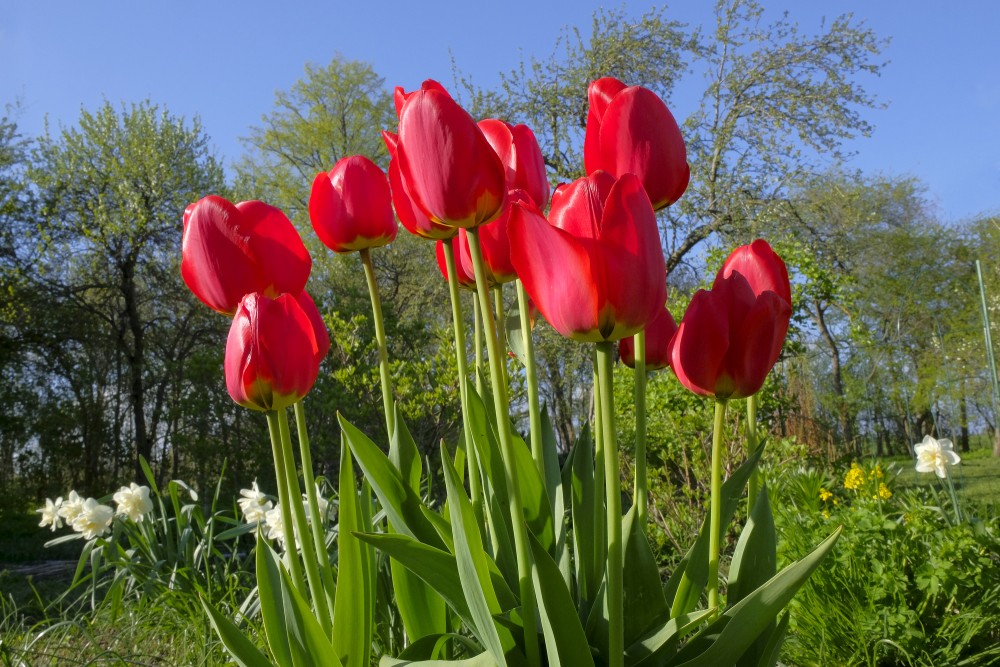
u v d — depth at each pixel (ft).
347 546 4.65
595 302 3.19
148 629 10.49
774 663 4.01
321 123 67.77
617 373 24.26
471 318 26.43
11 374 56.90
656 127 4.14
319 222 5.06
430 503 8.68
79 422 57.47
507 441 3.91
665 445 21.95
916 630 9.80
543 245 3.23
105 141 55.11
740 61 49.78
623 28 50.39
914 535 11.41
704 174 49.65
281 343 4.13
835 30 48.80
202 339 61.82
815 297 26.40
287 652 4.40
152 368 58.65
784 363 27.81
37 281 55.06
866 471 16.62
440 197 3.85
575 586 4.68
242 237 4.41
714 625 3.65
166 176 55.11
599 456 4.18
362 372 27.02
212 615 4.27
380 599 7.47
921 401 55.77
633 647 3.77
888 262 62.54
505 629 3.89
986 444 71.15
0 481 54.70
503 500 4.68
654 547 16.37
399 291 57.62
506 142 5.03
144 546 13.99
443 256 5.55
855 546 10.69
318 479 12.28
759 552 4.12
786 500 15.62
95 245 54.44
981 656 9.70
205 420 50.08
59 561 26.27
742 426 18.07
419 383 26.12
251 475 50.55
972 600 10.19
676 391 20.38
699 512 17.46
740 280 3.83
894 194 67.62
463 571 3.88
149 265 57.06
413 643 4.51
